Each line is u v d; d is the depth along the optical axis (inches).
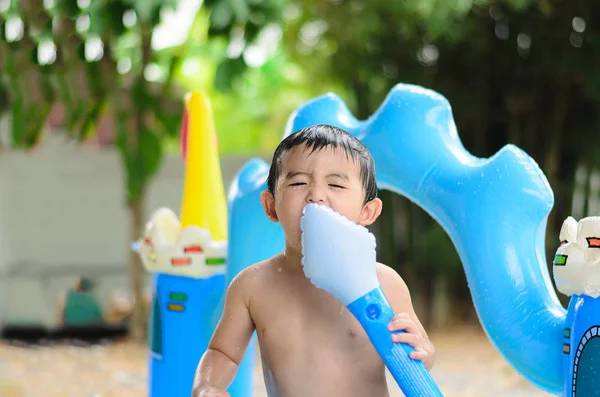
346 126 102.5
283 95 390.6
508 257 85.7
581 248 71.4
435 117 96.1
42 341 257.4
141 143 239.0
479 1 241.4
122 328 268.2
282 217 66.7
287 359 69.1
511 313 84.2
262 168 110.7
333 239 62.2
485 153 279.0
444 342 254.8
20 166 269.9
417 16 257.1
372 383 69.4
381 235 281.0
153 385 114.6
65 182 273.6
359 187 66.6
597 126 259.1
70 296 265.4
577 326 71.5
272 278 71.3
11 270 267.9
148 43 237.0
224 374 70.3
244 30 202.1
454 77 274.2
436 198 92.7
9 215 269.0
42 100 225.3
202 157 115.8
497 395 187.5
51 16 212.8
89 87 229.9
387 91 277.4
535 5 250.5
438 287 286.0
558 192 259.6
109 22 201.9
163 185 284.2
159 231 113.8
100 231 275.7
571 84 261.4
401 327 63.9
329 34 271.3
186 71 406.0
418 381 63.1
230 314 71.8
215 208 114.7
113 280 273.7
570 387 72.3
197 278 111.6
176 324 111.7
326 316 69.2
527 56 262.8
